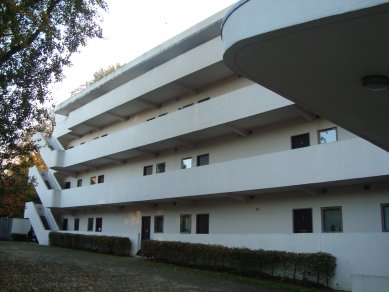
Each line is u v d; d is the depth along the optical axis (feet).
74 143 125.49
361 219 51.11
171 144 81.92
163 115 84.58
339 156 50.03
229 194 66.08
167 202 84.12
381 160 46.03
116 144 92.73
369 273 44.86
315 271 48.75
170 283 46.98
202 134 73.36
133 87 88.74
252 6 18.39
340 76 20.92
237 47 19.13
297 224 58.95
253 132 67.62
